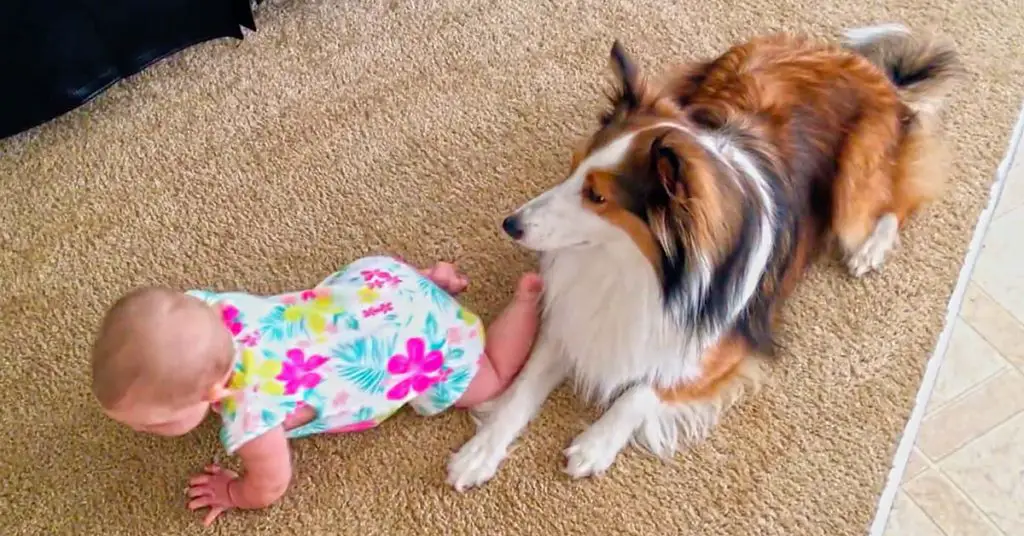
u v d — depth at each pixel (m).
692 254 1.37
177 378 1.34
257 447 1.46
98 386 1.35
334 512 1.60
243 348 1.44
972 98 2.09
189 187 1.94
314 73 2.10
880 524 1.63
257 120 2.04
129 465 1.63
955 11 2.21
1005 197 1.99
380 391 1.54
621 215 1.43
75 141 1.99
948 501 1.65
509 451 1.66
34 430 1.66
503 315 1.72
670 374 1.61
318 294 1.55
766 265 1.55
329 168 1.97
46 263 1.84
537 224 1.49
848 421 1.71
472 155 2.00
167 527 1.58
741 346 1.64
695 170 1.30
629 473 1.64
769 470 1.65
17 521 1.58
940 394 1.76
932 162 1.88
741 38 2.17
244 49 2.13
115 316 1.34
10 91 1.84
